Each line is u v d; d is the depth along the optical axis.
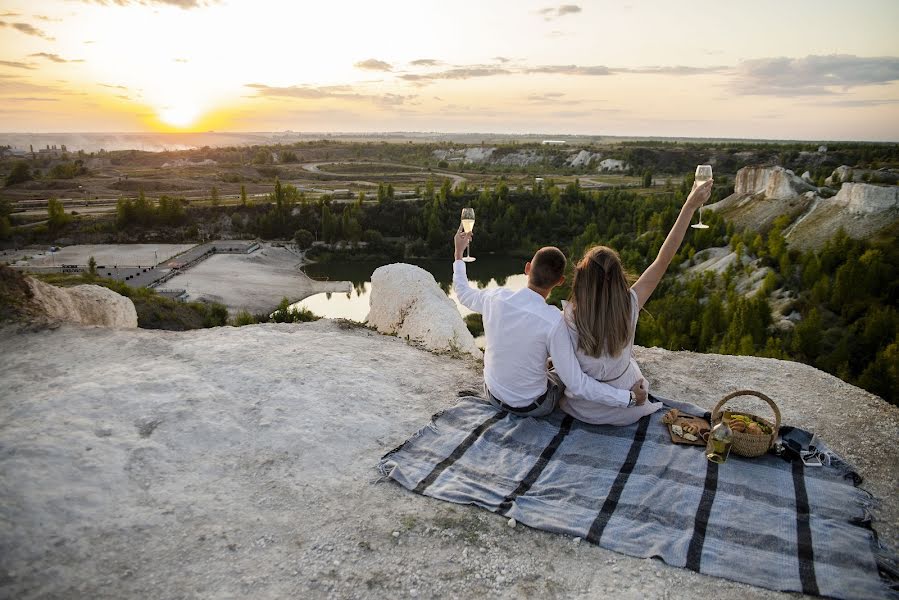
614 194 119.88
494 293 5.02
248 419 5.15
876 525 3.86
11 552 3.27
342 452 4.77
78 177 191.88
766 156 184.88
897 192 71.81
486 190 120.31
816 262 60.62
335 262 101.44
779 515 3.79
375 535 3.73
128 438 4.61
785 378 6.61
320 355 6.82
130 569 3.29
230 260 94.50
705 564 3.44
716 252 79.81
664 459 4.41
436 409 5.68
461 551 3.61
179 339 7.08
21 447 4.18
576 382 4.47
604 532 3.72
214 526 3.75
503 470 4.40
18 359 6.14
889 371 39.03
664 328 55.97
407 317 9.15
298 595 3.19
